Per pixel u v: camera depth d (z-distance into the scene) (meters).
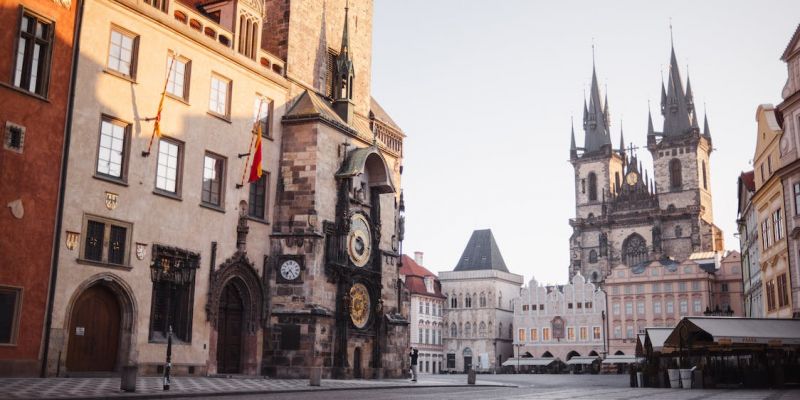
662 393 37.22
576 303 156.12
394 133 70.25
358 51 61.56
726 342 44.38
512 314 172.12
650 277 149.00
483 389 42.75
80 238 34.62
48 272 33.09
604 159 189.50
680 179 174.75
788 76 52.62
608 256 177.38
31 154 32.78
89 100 35.72
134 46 38.88
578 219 182.88
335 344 47.81
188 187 41.31
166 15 40.44
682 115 178.75
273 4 52.28
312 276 46.28
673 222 172.38
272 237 47.34
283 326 45.91
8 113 32.00
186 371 39.75
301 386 35.72
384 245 57.22
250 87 46.94
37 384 27.95
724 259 146.62
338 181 50.25
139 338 37.06
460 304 167.62
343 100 55.16
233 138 45.03
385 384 42.81
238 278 44.81
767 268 60.16
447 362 166.12
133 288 37.00
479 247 175.25
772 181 55.44
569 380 84.12
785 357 51.53
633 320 149.12
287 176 48.50
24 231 32.22
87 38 35.88
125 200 37.12
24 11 33.09
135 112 38.22
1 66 31.97
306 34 53.50
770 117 59.06
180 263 40.06
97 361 35.53
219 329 43.81
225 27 46.53
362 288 51.53
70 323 34.09
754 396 33.44
